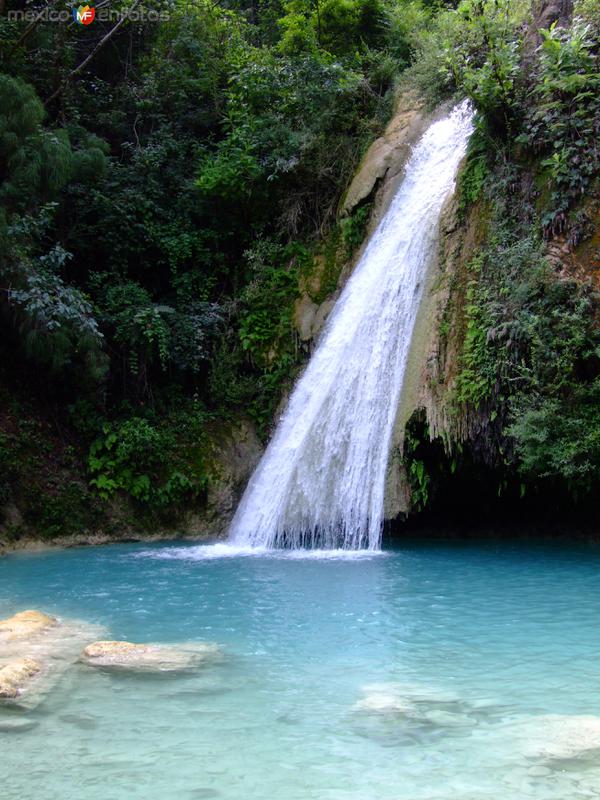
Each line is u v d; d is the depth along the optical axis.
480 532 12.41
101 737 4.09
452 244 11.71
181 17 19.19
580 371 10.08
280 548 11.70
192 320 14.90
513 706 4.47
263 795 3.40
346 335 13.23
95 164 14.87
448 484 11.64
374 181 14.84
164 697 4.70
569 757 3.73
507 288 10.49
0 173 13.23
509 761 3.69
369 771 3.62
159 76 17.98
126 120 17.75
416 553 10.65
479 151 11.95
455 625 6.55
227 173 15.61
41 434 12.88
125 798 3.39
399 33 19.33
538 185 10.98
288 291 15.22
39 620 6.62
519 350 10.25
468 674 5.13
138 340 14.09
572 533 12.01
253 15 24.02
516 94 11.59
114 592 8.25
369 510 11.22
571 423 9.77
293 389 14.32
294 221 15.81
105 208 15.11
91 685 4.93
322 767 3.68
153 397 14.36
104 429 13.27
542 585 8.30
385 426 11.44
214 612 7.18
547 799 3.30
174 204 16.27
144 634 6.32
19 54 15.73
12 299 12.27
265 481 12.93
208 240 16.27
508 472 10.86
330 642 6.02
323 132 16.20
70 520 12.41
